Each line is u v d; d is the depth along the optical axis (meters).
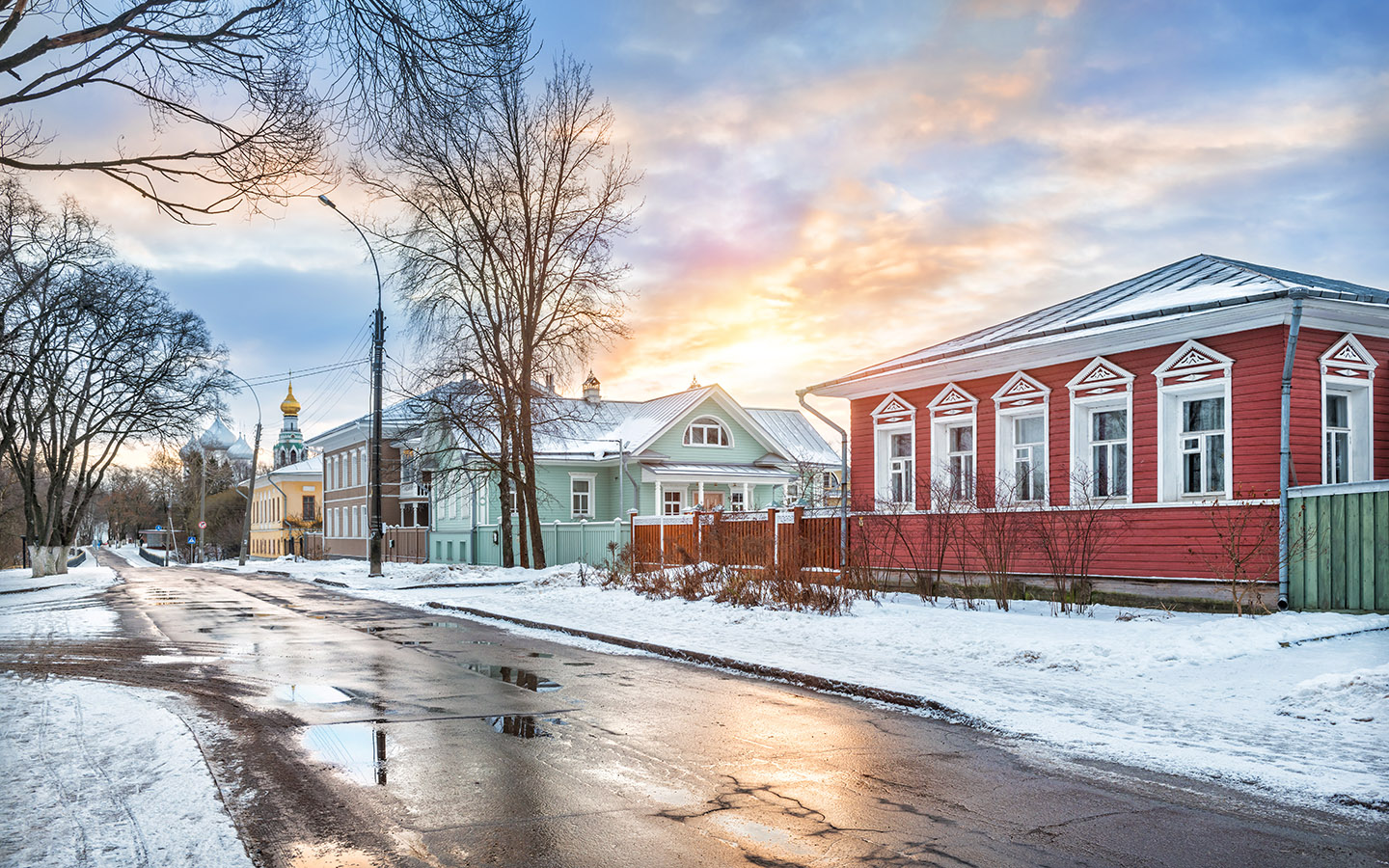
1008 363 19.25
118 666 12.09
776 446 44.88
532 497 32.62
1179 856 5.08
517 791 6.33
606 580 23.92
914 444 21.80
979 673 10.78
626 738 7.93
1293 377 14.67
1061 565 17.05
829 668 11.17
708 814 5.81
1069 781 6.56
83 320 38.91
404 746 7.61
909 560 20.91
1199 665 10.62
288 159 8.82
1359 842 5.31
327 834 5.44
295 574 42.75
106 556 106.25
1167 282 18.91
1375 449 15.69
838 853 5.12
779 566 18.44
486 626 17.84
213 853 4.98
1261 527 14.52
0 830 5.31
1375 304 14.50
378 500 34.72
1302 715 8.32
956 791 6.33
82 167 8.23
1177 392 16.23
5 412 39.34
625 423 45.00
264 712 9.05
